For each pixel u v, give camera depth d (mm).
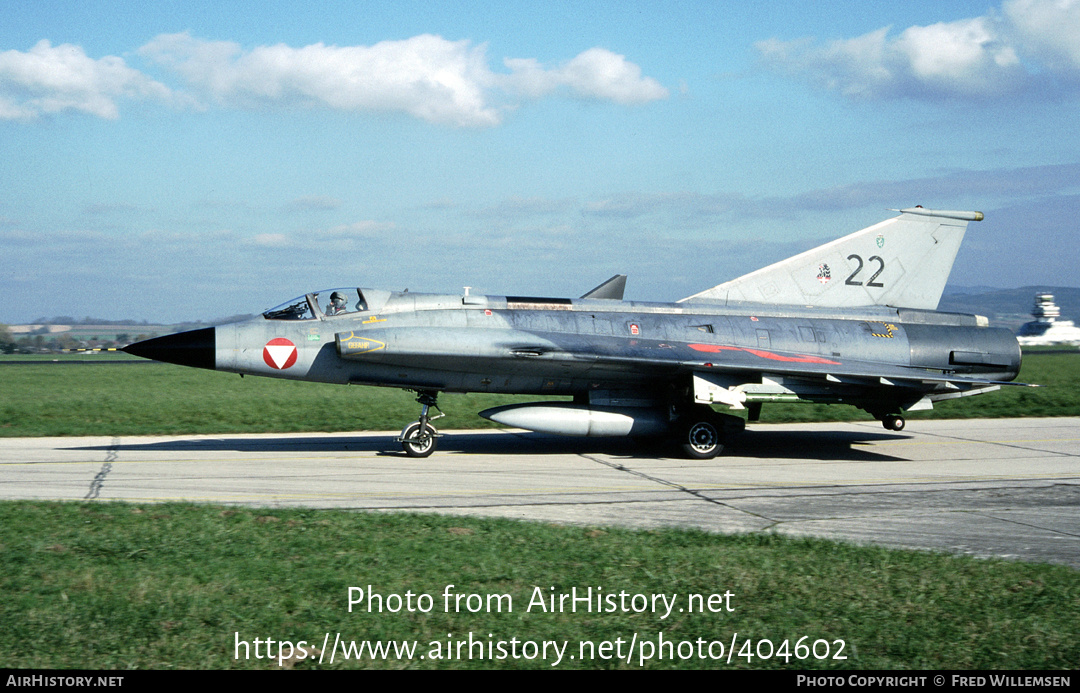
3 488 11234
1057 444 16844
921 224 17672
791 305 17000
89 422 20031
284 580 6543
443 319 14891
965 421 21250
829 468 13711
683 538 8172
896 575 6902
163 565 6852
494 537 8023
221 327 14453
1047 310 132375
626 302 16188
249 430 18469
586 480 12266
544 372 14898
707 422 14789
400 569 6879
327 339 14516
